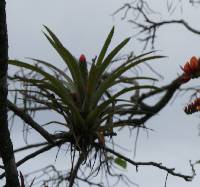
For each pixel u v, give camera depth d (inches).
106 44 237.1
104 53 240.2
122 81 242.4
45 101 233.0
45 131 218.2
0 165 201.2
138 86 233.5
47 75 229.0
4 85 156.9
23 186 167.2
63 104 238.8
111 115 241.0
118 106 241.8
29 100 229.5
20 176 167.6
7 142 163.0
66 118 235.3
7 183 165.3
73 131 230.5
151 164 245.1
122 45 235.5
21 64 228.2
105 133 242.7
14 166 165.5
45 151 224.5
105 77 278.7
